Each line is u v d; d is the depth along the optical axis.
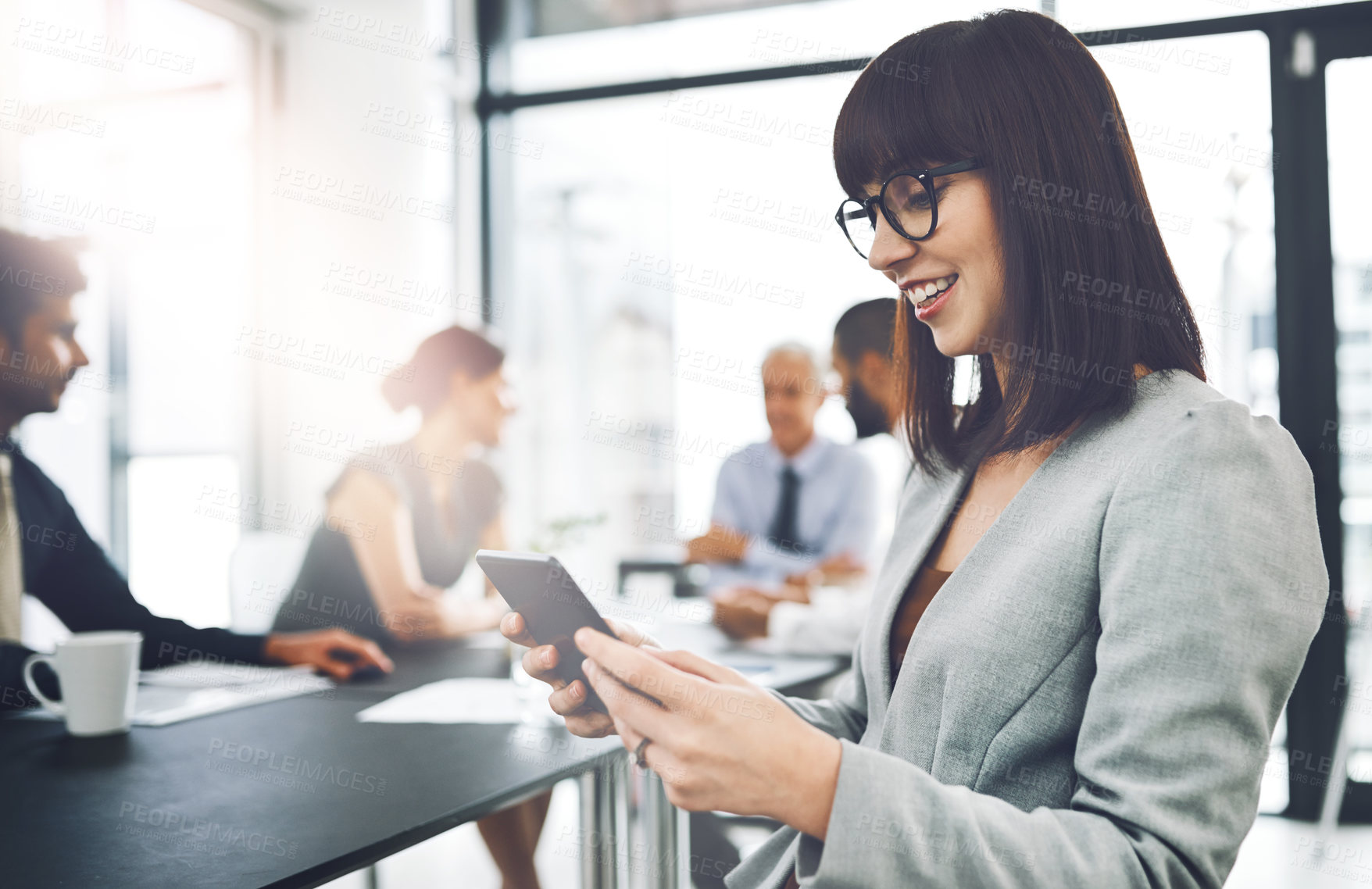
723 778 0.55
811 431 2.76
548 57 3.67
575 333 3.93
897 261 0.72
